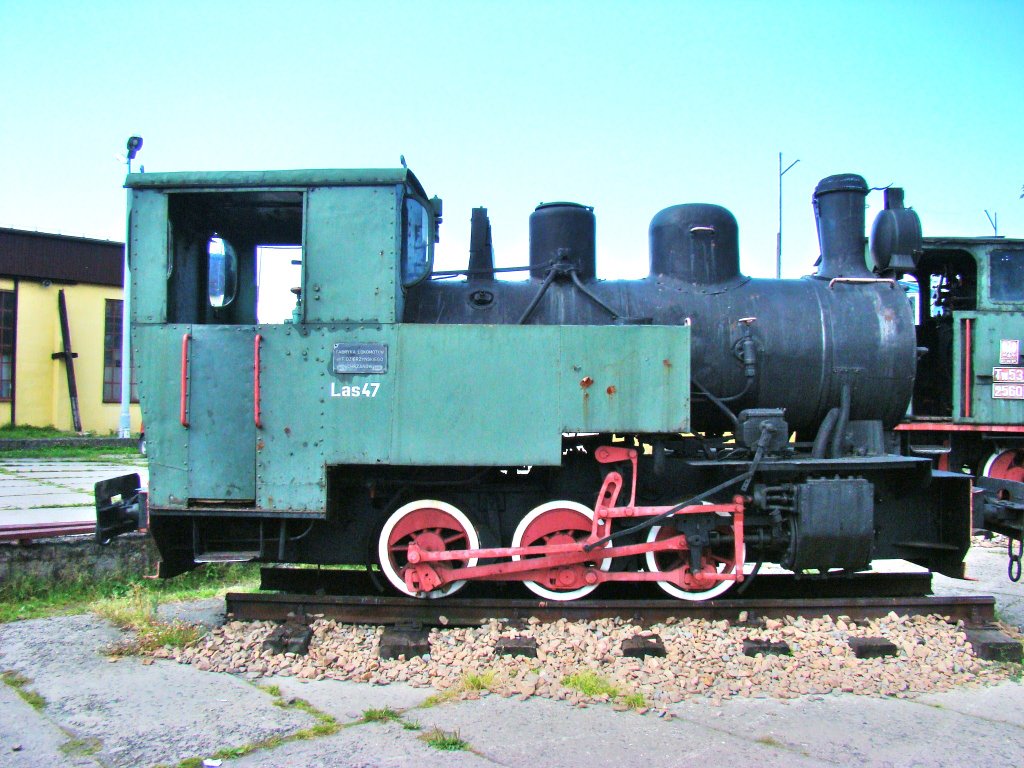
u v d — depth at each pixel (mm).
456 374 5363
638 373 5391
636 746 3873
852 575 6457
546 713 4289
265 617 5699
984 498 5918
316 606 5648
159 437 5480
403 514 5742
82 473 16156
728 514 5648
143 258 5574
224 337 5465
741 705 4434
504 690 4574
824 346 6059
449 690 4586
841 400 6102
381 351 5387
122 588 7066
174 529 5828
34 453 21000
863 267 6492
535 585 5762
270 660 5039
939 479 6125
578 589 5719
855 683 4738
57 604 6613
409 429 5344
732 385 6066
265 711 4301
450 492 5902
